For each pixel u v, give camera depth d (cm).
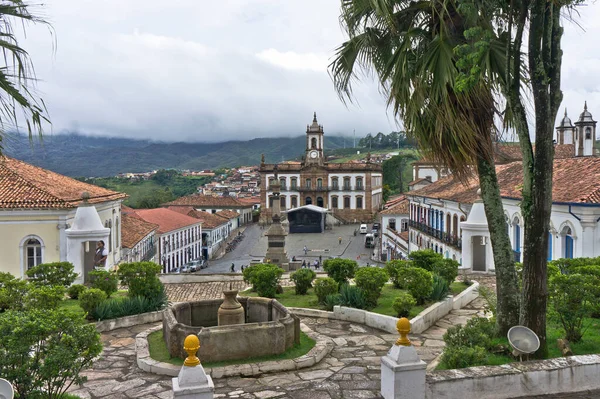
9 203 2127
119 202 3053
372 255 5084
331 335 1009
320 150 8519
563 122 4753
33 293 998
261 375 762
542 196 666
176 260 5078
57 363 523
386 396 535
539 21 645
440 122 701
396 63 734
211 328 812
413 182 6400
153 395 695
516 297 764
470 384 546
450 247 2853
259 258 5394
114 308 1125
